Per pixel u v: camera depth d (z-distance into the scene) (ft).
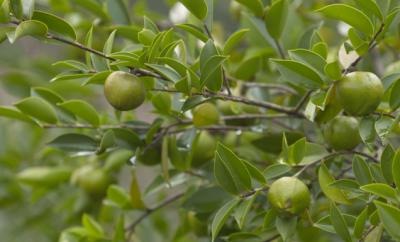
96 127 7.15
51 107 7.09
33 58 10.84
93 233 7.38
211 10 6.93
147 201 11.63
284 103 7.54
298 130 7.42
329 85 6.77
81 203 8.27
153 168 11.16
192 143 7.20
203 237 7.39
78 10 9.18
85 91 10.15
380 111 6.82
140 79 6.82
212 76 6.81
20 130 10.14
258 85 7.41
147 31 6.82
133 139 7.14
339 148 6.87
